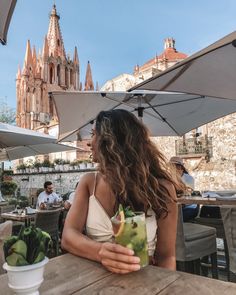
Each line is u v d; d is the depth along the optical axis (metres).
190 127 6.35
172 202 1.73
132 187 1.64
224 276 4.15
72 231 1.67
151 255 1.66
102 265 1.41
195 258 3.27
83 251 1.52
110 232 1.65
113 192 1.68
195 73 3.37
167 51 32.69
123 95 4.80
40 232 1.05
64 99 4.73
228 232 3.06
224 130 13.27
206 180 13.26
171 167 1.85
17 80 51.59
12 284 0.98
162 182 1.75
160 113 5.69
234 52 2.88
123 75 21.17
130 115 1.83
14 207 7.52
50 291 1.14
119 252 1.27
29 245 1.01
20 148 9.41
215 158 13.38
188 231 3.37
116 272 1.28
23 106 47.69
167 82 3.57
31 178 21.38
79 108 4.95
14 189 16.47
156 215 1.71
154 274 1.28
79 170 18.14
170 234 1.72
